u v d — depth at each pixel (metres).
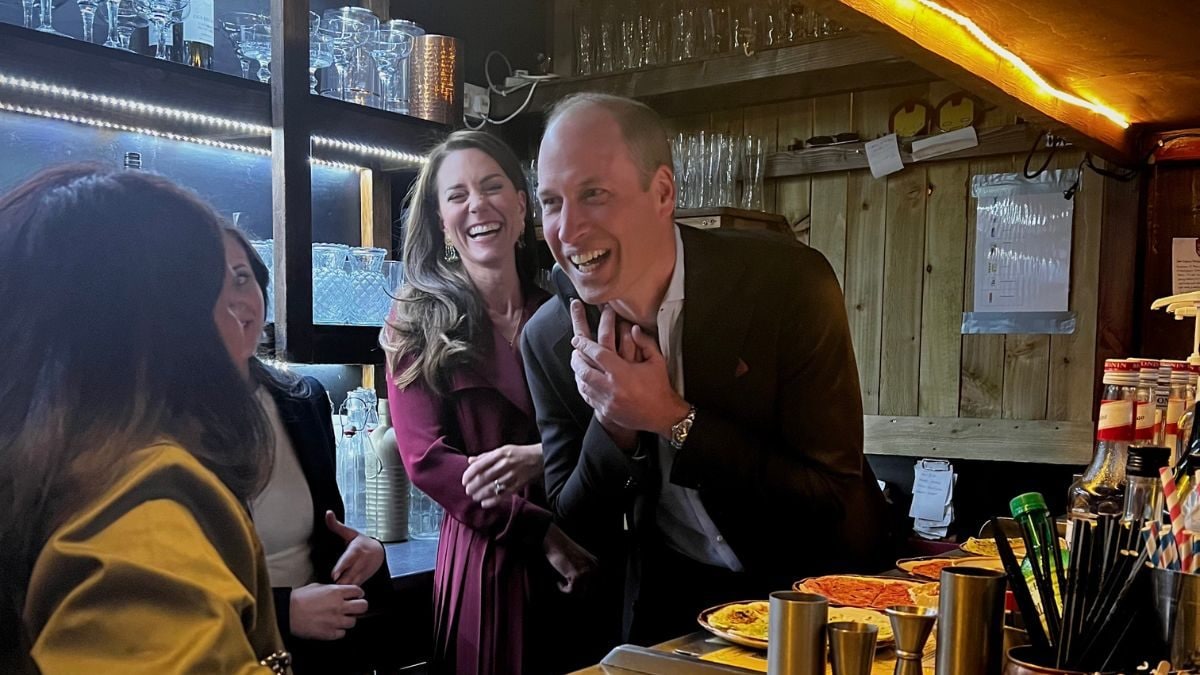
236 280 1.71
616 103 1.89
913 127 2.86
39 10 1.96
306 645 1.86
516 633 2.17
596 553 2.20
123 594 0.79
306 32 2.12
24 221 1.01
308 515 1.92
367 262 2.34
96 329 0.95
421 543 2.54
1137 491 1.09
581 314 1.89
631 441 1.86
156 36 2.07
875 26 1.30
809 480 1.80
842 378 1.84
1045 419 2.68
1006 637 0.95
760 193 3.01
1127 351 2.57
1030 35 1.57
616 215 1.88
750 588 1.87
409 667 2.21
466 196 2.32
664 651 1.13
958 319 2.82
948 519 2.82
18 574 0.81
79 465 0.86
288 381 2.00
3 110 1.95
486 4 3.28
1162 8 1.41
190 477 0.90
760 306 1.83
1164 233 2.53
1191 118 2.34
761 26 2.85
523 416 2.32
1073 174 2.63
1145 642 0.83
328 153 2.57
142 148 2.20
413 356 2.29
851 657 0.79
